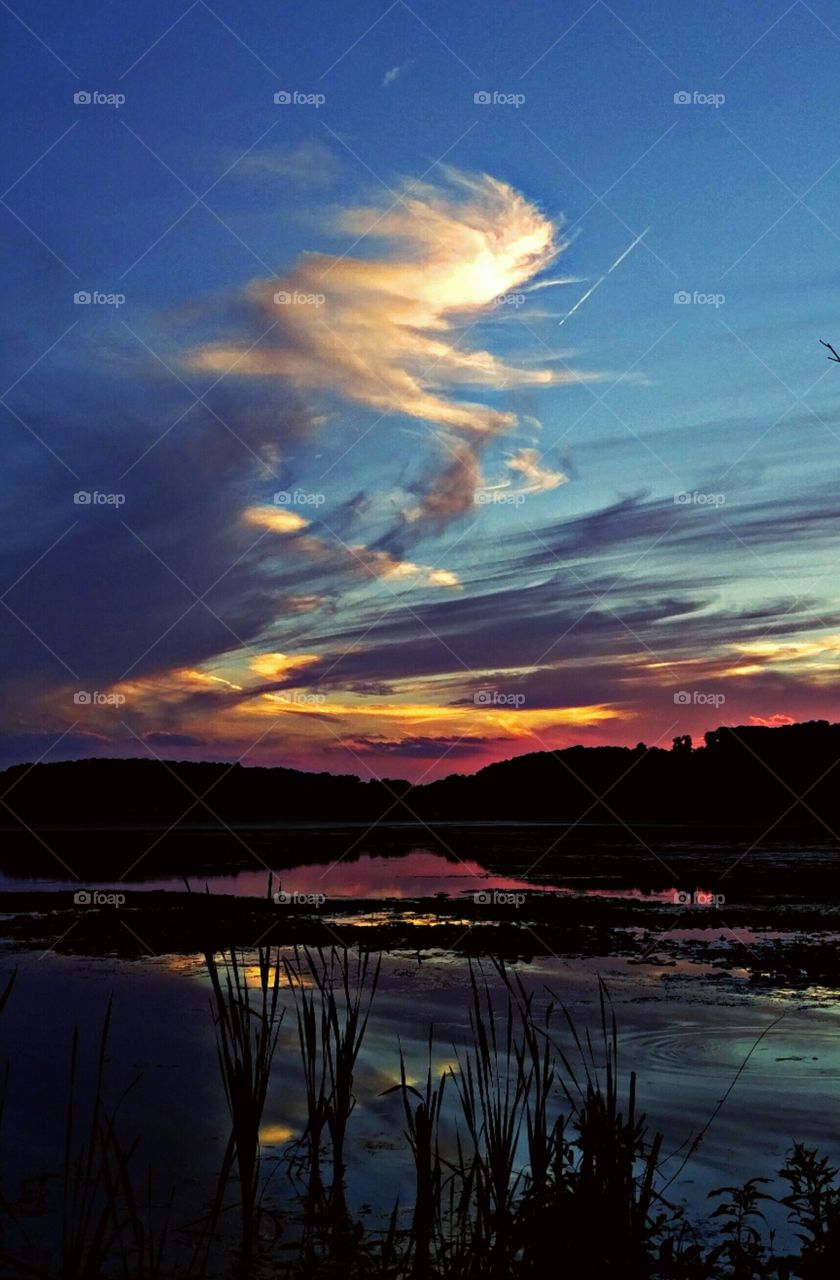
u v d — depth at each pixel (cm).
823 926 1780
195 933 1673
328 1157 650
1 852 4016
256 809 6331
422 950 1509
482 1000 1130
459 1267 477
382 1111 733
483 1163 495
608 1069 497
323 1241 531
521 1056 499
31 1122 711
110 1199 413
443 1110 730
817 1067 849
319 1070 837
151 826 5769
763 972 1320
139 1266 431
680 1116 721
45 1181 606
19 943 1633
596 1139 485
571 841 4397
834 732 5772
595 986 1225
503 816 6431
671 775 6100
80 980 1277
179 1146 668
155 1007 1096
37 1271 462
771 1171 625
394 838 4794
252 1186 543
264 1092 552
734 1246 495
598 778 6294
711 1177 617
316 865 3366
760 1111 731
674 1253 509
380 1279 486
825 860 3212
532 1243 471
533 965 1387
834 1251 481
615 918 1884
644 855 3544
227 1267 499
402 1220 559
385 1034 965
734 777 5700
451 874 2973
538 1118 496
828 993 1177
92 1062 868
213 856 3772
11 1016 1063
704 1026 1004
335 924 1806
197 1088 787
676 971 1336
